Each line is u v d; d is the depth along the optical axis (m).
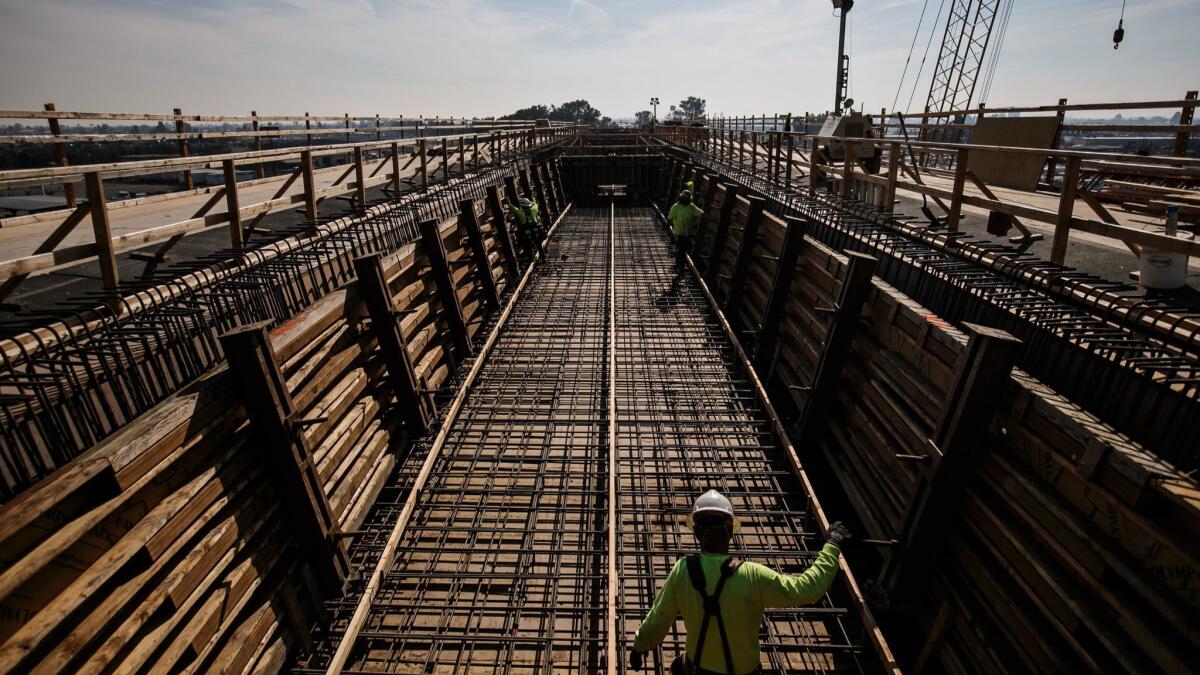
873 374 6.35
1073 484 3.71
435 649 4.91
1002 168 11.64
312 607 5.07
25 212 9.14
